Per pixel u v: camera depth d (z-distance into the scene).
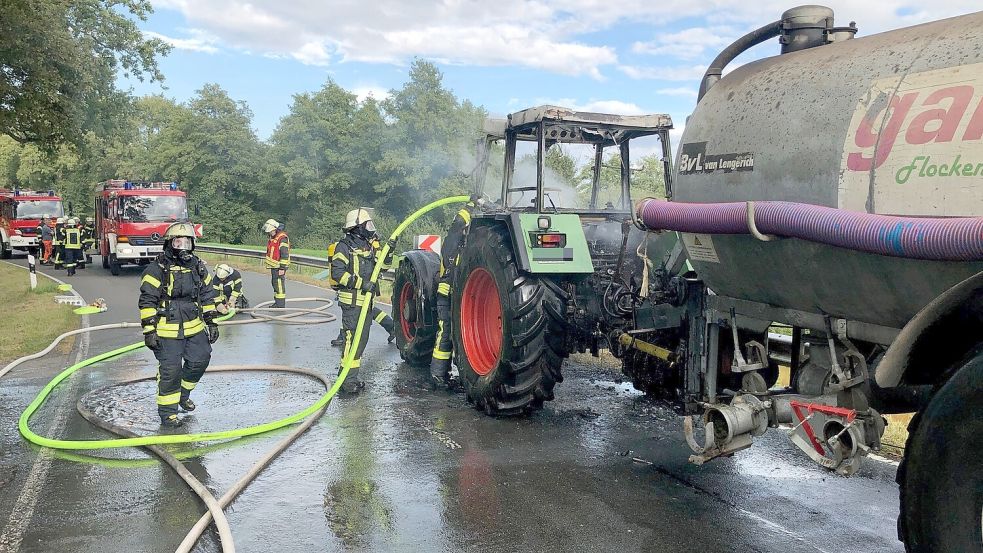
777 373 4.56
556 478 4.48
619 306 5.40
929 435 2.49
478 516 3.92
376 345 9.35
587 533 3.70
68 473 4.59
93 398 6.45
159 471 4.64
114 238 19.83
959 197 2.47
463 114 41.59
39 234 26.67
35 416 5.89
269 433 5.46
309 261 18.88
